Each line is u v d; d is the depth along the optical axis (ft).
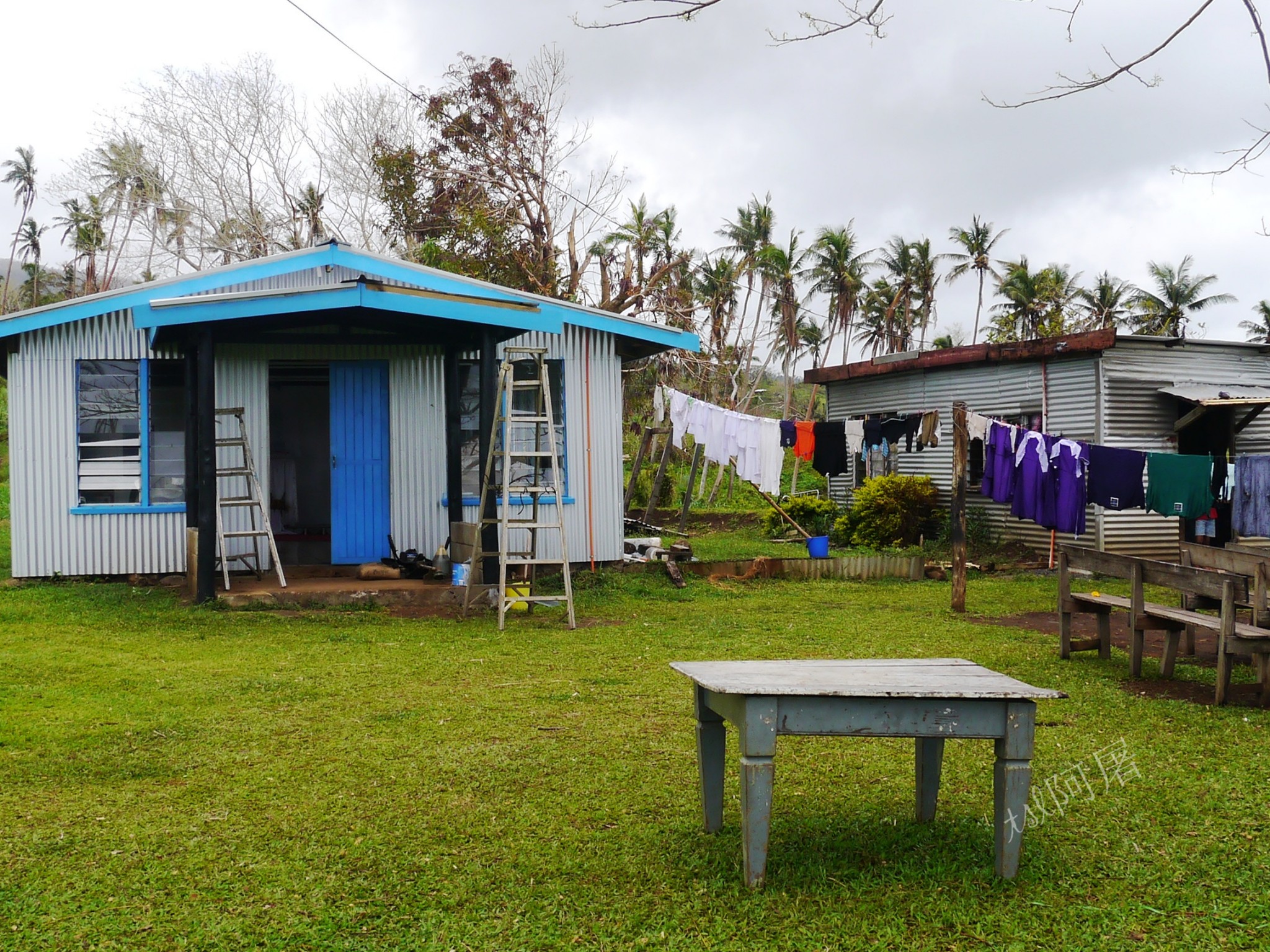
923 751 13.41
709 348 100.01
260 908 10.93
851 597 37.24
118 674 22.54
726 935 10.32
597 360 39.68
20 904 10.96
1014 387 51.16
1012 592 39.27
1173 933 10.33
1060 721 18.78
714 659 24.53
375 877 11.75
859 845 12.62
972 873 11.75
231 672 22.79
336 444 37.55
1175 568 21.72
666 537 61.36
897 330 175.63
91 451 35.70
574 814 13.73
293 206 91.04
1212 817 13.62
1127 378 46.57
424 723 18.47
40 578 35.24
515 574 34.96
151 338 34.27
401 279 33.50
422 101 88.17
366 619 30.42
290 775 15.43
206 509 31.53
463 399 38.68
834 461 40.60
